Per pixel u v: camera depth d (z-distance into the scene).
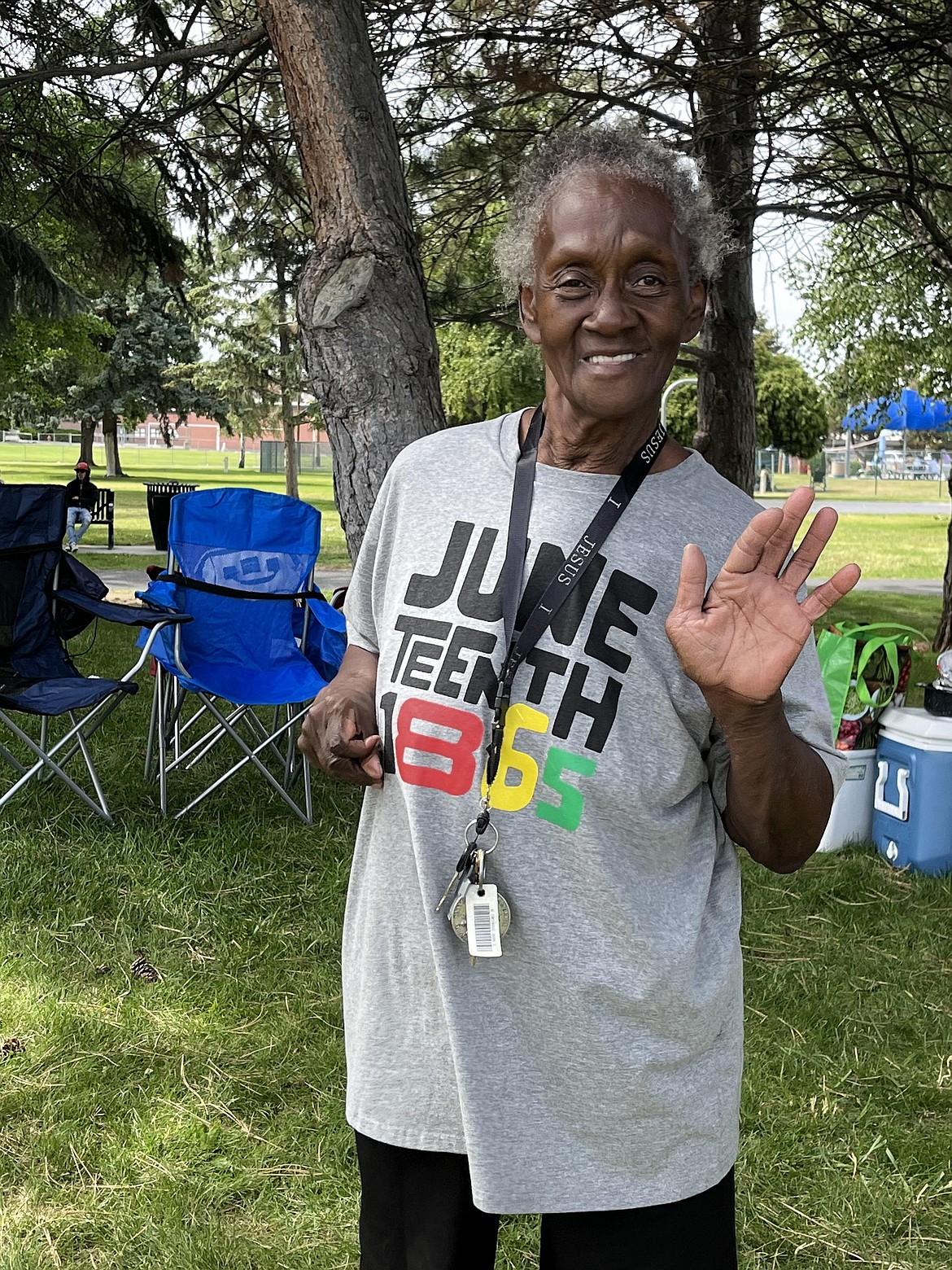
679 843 1.21
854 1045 3.01
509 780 1.20
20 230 7.24
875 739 4.55
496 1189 1.19
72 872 3.86
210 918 3.60
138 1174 2.43
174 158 5.39
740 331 6.81
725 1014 1.24
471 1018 1.21
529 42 4.51
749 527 1.09
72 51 5.03
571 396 1.24
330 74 3.30
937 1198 2.43
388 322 3.35
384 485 1.41
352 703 1.36
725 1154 1.24
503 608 1.24
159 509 12.23
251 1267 2.18
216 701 6.29
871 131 4.83
